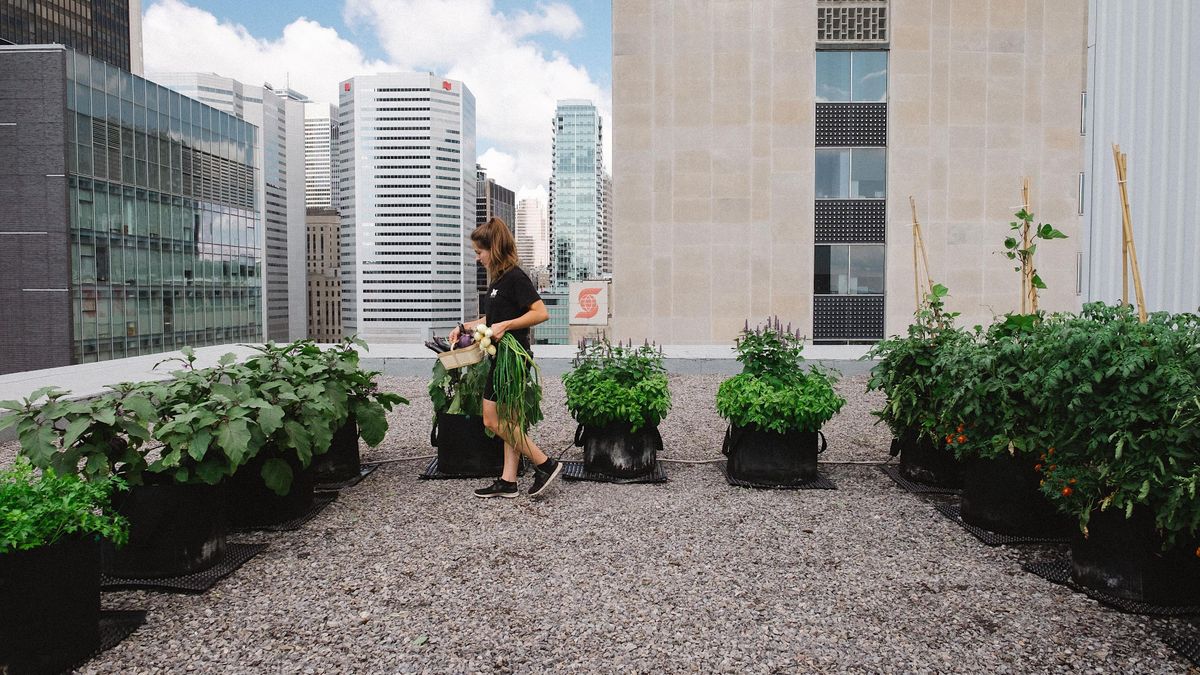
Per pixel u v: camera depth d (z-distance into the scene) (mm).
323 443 4215
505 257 4801
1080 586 3352
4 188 54188
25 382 8938
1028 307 20203
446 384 5590
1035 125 20094
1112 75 8484
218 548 3621
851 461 5945
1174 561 3105
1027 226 6367
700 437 6992
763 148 20453
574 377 5395
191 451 3371
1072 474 3379
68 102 54094
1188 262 7449
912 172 20219
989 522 4105
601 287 20984
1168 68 7703
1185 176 7590
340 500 4852
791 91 20391
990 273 20250
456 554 3828
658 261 20688
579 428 5523
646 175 20609
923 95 20125
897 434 5461
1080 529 3334
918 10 20016
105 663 2701
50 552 2582
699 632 2951
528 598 3275
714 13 20375
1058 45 19984
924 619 3072
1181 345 3193
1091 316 4035
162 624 3029
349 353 5340
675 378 11250
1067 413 3441
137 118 61312
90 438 3402
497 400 4652
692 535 4129
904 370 5336
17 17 94500
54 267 54531
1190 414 2932
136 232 61469
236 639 2896
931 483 5133
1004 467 4055
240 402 3922
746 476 5160
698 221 20609
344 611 3148
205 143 71062
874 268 20594
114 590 3365
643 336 20781
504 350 4668
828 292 20656
